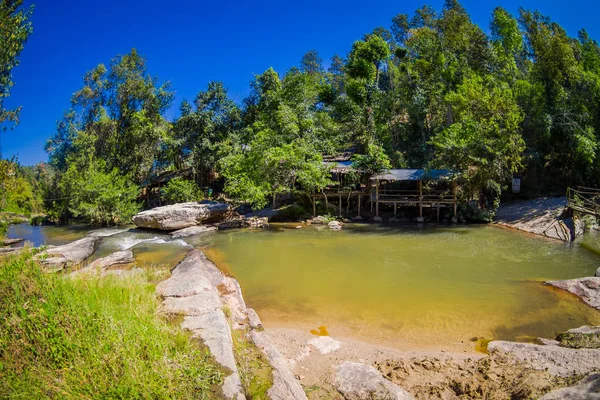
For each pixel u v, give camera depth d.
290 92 38.25
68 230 27.67
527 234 20.66
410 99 37.41
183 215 24.73
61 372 4.33
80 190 29.47
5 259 7.05
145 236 22.86
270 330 8.49
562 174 27.78
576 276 12.35
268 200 30.72
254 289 11.77
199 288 8.68
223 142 36.78
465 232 21.69
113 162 39.94
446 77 33.12
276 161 27.11
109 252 18.08
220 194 39.34
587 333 7.22
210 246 19.03
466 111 27.61
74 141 38.66
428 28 44.94
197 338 5.89
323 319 9.23
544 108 27.28
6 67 15.11
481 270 13.38
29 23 15.35
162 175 39.25
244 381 5.02
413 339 7.98
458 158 24.84
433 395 5.46
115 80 41.44
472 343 7.69
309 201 30.05
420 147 36.03
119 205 29.30
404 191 30.89
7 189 15.46
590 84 26.28
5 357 4.49
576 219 19.80
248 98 42.88
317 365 6.61
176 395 4.20
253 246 18.78
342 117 39.97
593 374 4.91
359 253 16.61
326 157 36.03
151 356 4.70
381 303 10.27
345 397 5.28
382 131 37.53
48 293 5.78
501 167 24.31
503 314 9.23
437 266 14.09
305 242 19.56
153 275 10.91
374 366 6.54
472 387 5.52
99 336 4.90
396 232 22.17
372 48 37.69
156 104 42.12
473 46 33.56
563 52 27.08
